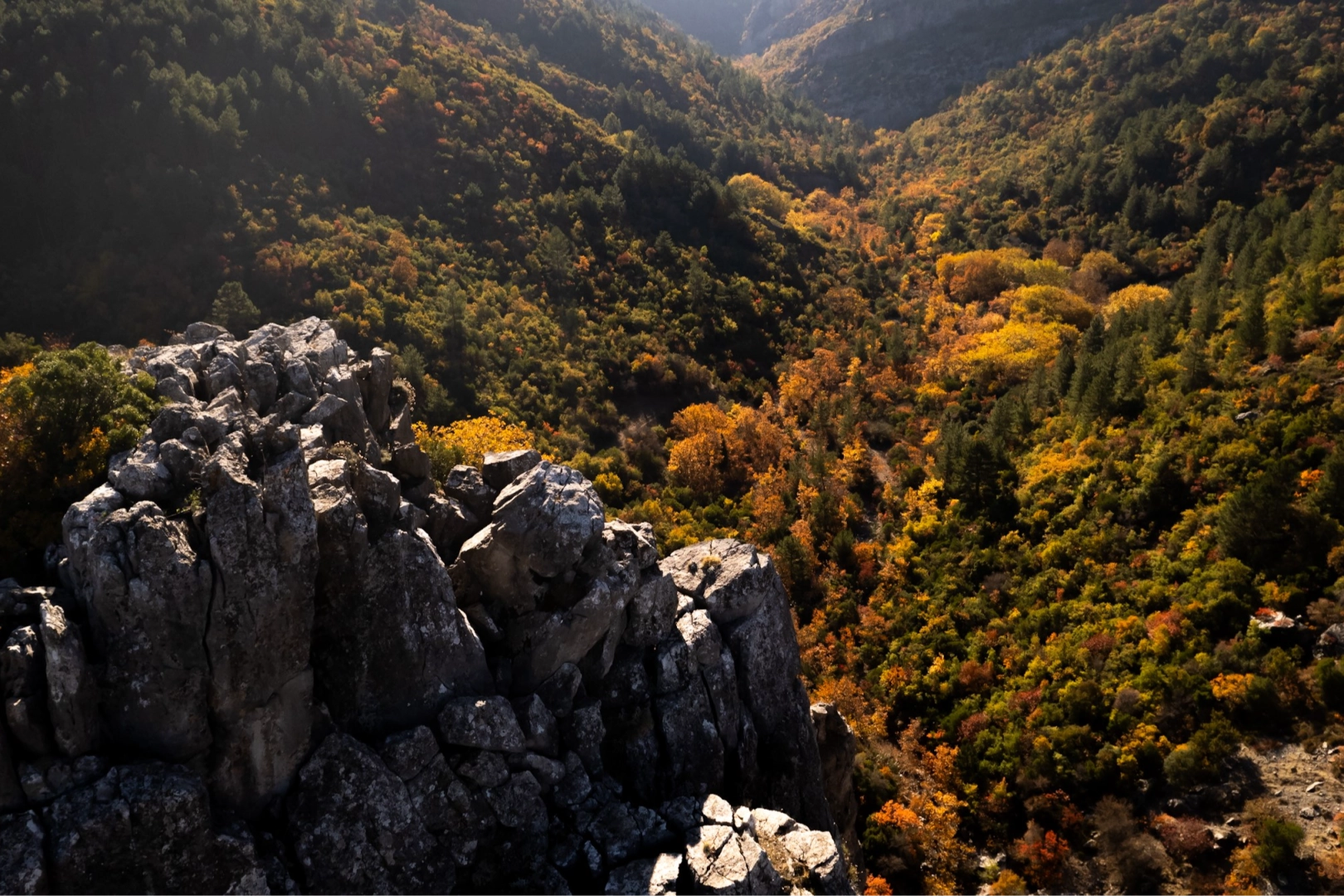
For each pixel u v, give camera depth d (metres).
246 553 16.36
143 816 14.65
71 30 114.75
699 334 125.31
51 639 14.74
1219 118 167.88
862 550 70.81
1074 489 68.19
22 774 14.34
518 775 19.20
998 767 47.28
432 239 123.50
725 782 23.42
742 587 26.02
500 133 154.12
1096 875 41.41
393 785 17.84
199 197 103.88
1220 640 48.84
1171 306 97.81
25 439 18.80
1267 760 42.12
